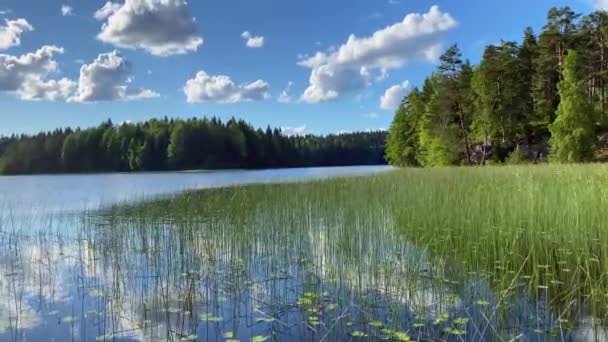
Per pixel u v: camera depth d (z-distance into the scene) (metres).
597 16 36.81
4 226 12.55
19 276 7.24
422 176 16.16
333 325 4.90
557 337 4.46
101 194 23.22
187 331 4.91
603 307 5.11
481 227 7.75
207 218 11.62
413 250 7.66
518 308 5.23
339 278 6.41
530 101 38.06
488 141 38.31
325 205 11.32
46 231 11.55
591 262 6.10
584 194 7.91
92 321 5.26
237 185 23.30
